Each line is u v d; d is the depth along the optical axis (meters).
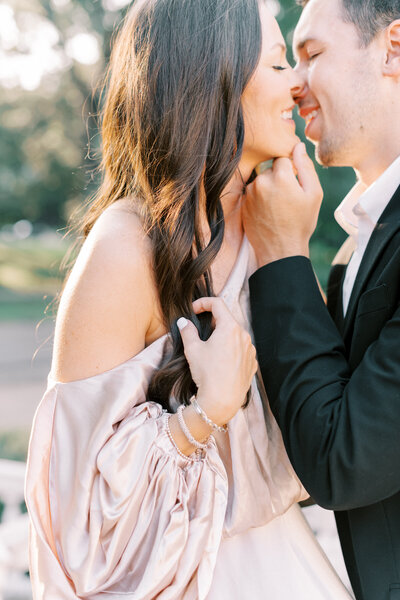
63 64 26.77
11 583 3.05
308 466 1.42
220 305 1.43
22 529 3.08
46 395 1.41
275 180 1.60
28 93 28.81
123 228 1.42
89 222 1.65
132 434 1.35
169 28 1.47
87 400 1.37
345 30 1.75
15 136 29.75
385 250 1.58
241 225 1.69
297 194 1.59
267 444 1.54
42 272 27.61
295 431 1.45
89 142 2.03
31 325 18.27
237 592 1.45
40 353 14.29
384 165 1.79
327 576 1.57
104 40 23.41
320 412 1.42
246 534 1.50
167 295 1.43
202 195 1.50
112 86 1.59
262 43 1.54
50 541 1.40
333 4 1.77
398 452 1.34
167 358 1.45
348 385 1.42
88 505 1.35
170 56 1.46
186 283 1.45
